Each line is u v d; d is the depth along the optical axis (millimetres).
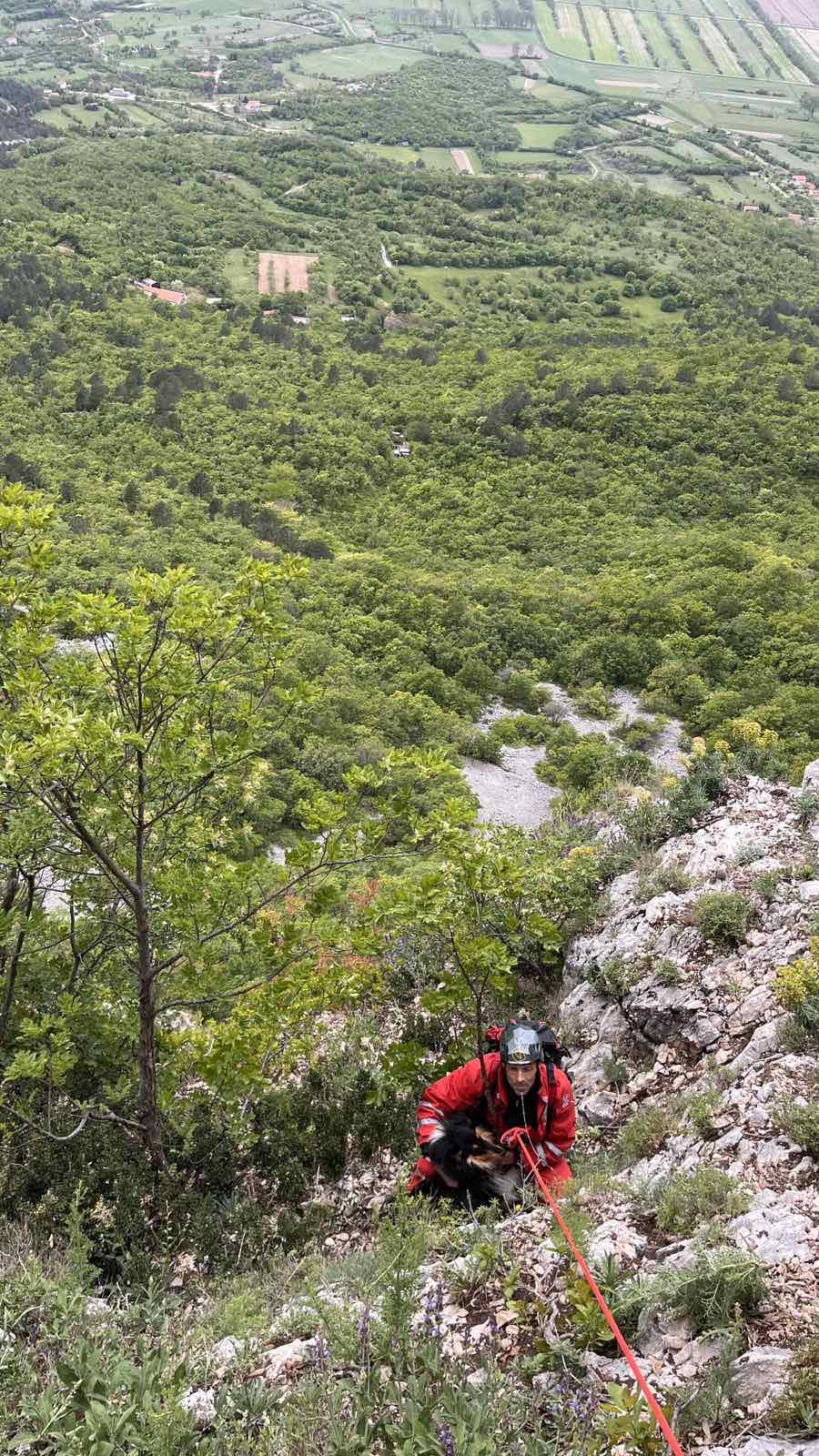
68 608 6605
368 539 99062
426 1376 3354
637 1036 7566
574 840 11180
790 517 102188
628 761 28562
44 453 111625
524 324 190625
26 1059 6285
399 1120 7031
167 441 119500
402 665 59469
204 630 6875
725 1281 3746
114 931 7844
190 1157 7055
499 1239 4473
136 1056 7758
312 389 142750
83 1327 3994
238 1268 5758
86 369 142250
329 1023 9078
